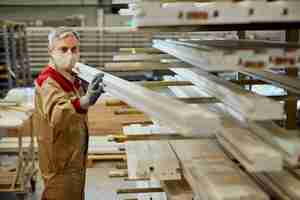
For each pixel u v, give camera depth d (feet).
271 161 3.84
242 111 4.22
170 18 3.65
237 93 4.82
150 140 7.31
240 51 3.87
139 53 12.45
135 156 6.59
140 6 3.66
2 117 13.00
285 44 4.72
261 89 9.56
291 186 4.71
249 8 3.60
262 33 10.50
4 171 14.26
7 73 23.15
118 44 25.84
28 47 26.86
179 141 7.13
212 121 4.05
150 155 6.58
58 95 8.95
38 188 14.61
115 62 10.55
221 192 4.77
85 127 10.05
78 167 9.95
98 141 17.25
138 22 3.68
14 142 16.72
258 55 3.85
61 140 9.48
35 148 15.20
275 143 4.18
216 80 6.42
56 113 8.76
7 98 16.52
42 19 33.14
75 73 9.89
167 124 4.38
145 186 9.71
